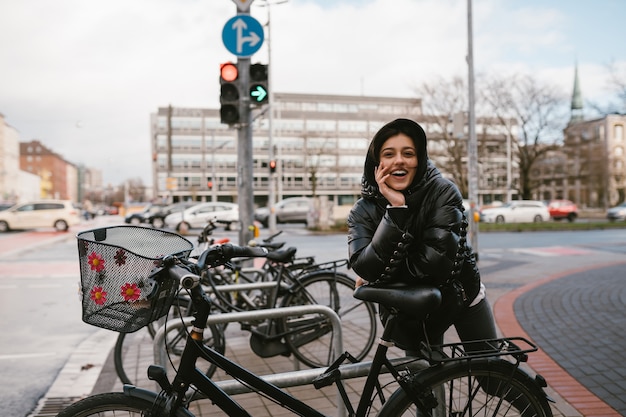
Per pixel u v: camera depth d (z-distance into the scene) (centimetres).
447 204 200
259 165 8256
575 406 345
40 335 609
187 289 185
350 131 8419
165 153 8269
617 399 357
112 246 188
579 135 3716
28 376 462
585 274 964
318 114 8350
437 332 218
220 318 289
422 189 202
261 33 742
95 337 591
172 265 192
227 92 753
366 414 211
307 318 432
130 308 188
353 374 214
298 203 3262
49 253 1588
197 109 8381
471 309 236
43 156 14075
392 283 205
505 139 3803
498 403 214
